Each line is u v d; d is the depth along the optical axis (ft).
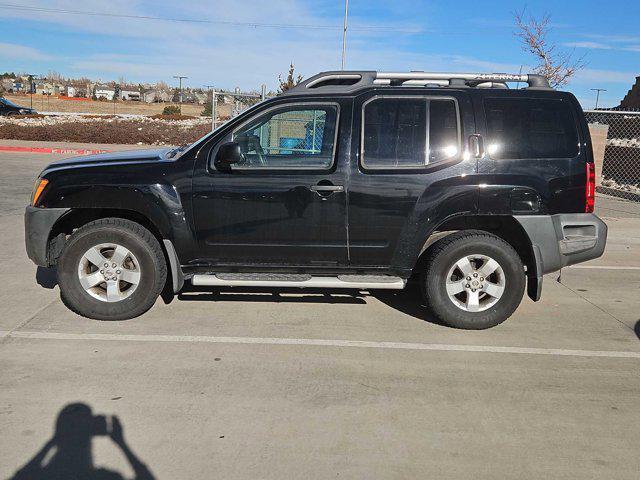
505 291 17.48
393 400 13.12
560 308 20.33
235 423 11.94
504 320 17.78
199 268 17.69
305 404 12.82
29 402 12.56
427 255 17.95
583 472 10.55
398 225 17.12
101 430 11.53
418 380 14.19
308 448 11.10
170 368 14.46
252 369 14.55
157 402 12.72
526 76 18.19
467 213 17.07
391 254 17.34
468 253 17.31
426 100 17.17
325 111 17.21
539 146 17.17
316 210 17.02
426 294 17.70
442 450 11.15
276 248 17.33
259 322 17.90
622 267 26.86
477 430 11.92
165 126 123.95
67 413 12.14
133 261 17.42
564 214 17.31
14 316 17.89
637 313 19.89
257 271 17.69
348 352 15.81
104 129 112.78
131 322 17.60
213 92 49.52
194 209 17.12
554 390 13.84
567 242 17.34
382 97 17.19
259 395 13.17
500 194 16.99
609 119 71.67
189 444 11.13
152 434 11.44
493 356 15.81
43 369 14.19
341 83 18.48
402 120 17.11
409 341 16.74
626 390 13.94
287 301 19.99
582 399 13.42
